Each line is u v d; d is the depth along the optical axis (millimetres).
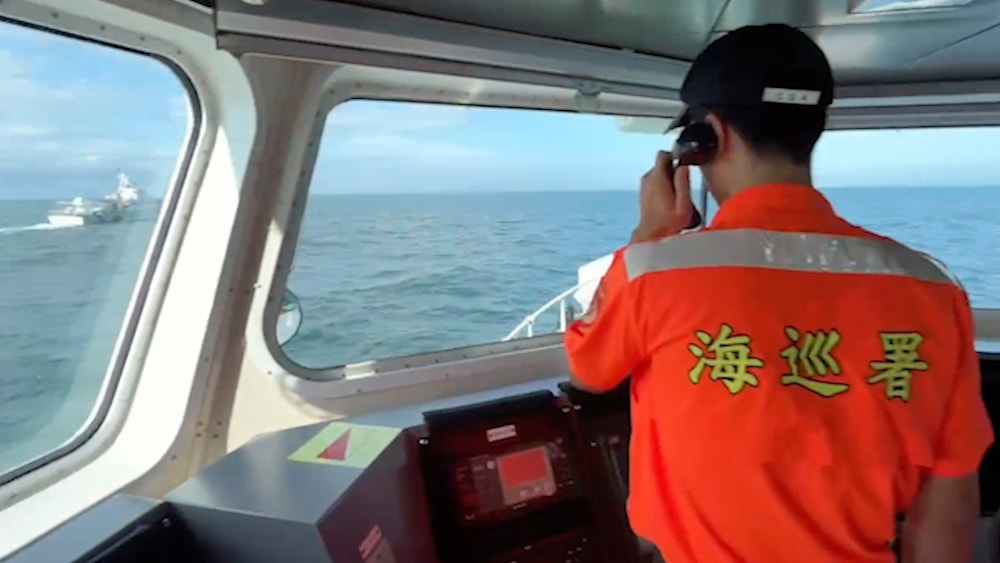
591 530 1860
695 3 1616
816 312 919
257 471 1396
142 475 1705
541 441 1893
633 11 1671
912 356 906
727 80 991
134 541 1147
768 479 917
